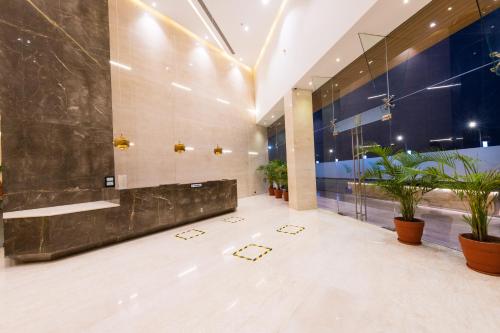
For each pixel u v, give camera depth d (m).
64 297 2.43
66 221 3.72
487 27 3.27
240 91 10.77
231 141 10.12
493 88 5.49
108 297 2.39
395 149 3.87
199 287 2.52
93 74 5.22
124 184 5.39
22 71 4.28
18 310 2.21
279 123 11.75
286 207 7.60
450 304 2.01
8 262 3.52
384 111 5.45
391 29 4.05
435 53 5.50
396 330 1.73
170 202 5.29
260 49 9.85
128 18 6.59
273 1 6.97
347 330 1.75
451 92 5.81
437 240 3.72
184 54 8.21
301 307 2.08
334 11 4.46
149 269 3.07
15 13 4.24
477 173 2.52
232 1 6.88
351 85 6.46
